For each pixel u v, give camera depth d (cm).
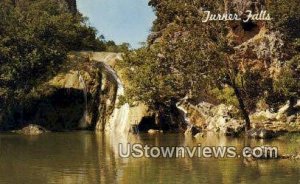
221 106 7012
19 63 8619
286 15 7081
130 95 7006
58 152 4791
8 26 8988
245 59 7212
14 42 8831
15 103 8581
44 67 8981
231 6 7012
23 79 8756
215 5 6388
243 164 3831
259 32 7375
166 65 6794
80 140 6191
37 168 3759
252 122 6525
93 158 4316
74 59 9194
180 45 6438
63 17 10506
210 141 5631
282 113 6588
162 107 7769
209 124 7062
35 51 8756
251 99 6775
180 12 6366
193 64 6306
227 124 6669
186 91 6906
